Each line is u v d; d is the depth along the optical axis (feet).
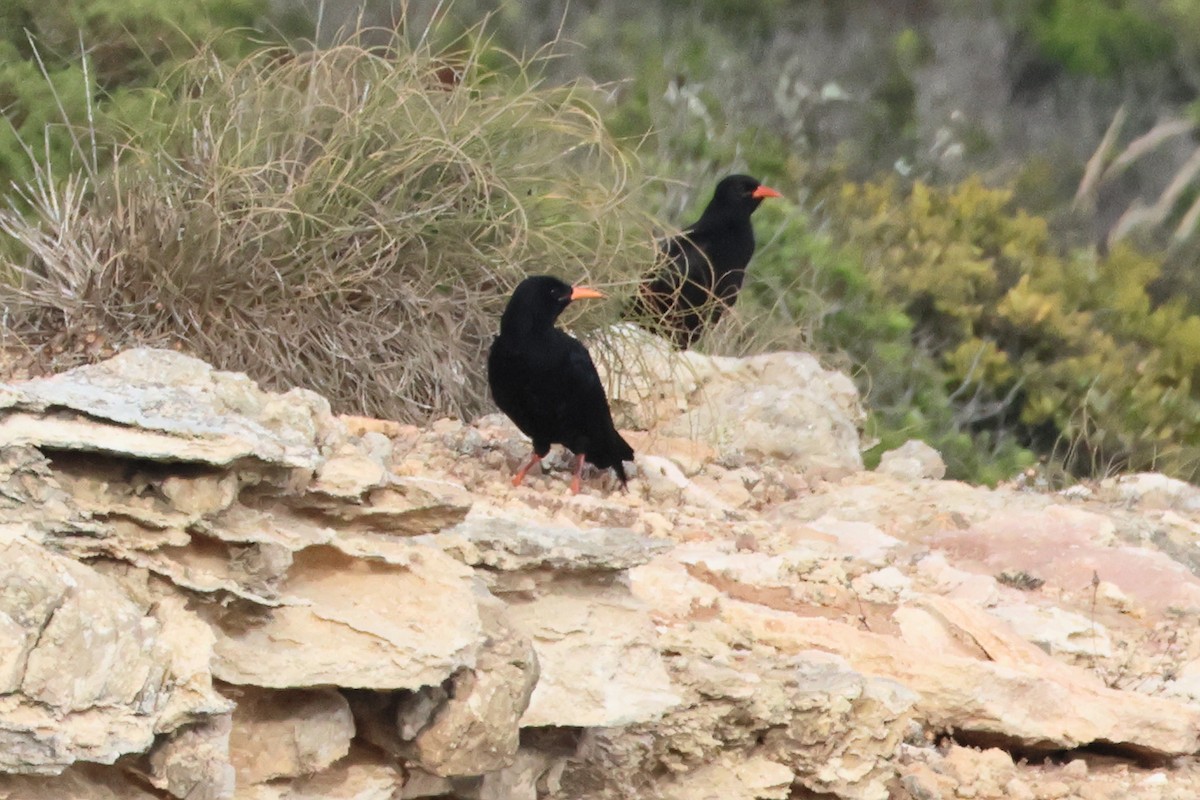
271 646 20.95
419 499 23.47
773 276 61.31
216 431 20.99
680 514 37.37
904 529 39.19
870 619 31.94
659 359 44.83
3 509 19.60
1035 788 27.61
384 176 42.29
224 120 43.45
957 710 28.99
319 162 41.68
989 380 64.95
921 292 66.80
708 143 70.28
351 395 41.09
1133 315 70.08
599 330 44.06
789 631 29.84
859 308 62.49
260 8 64.44
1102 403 63.82
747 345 52.16
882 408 58.18
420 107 44.29
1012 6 90.58
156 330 39.70
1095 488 47.67
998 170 83.05
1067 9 91.25
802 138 76.74
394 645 21.26
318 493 22.54
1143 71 91.15
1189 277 79.61
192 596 20.38
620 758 24.68
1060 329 66.39
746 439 43.60
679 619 29.84
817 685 26.50
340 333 41.24
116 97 53.21
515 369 36.45
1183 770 29.40
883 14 88.79
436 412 42.06
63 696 17.90
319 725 21.26
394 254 41.96
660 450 41.81
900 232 69.62
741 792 25.27
